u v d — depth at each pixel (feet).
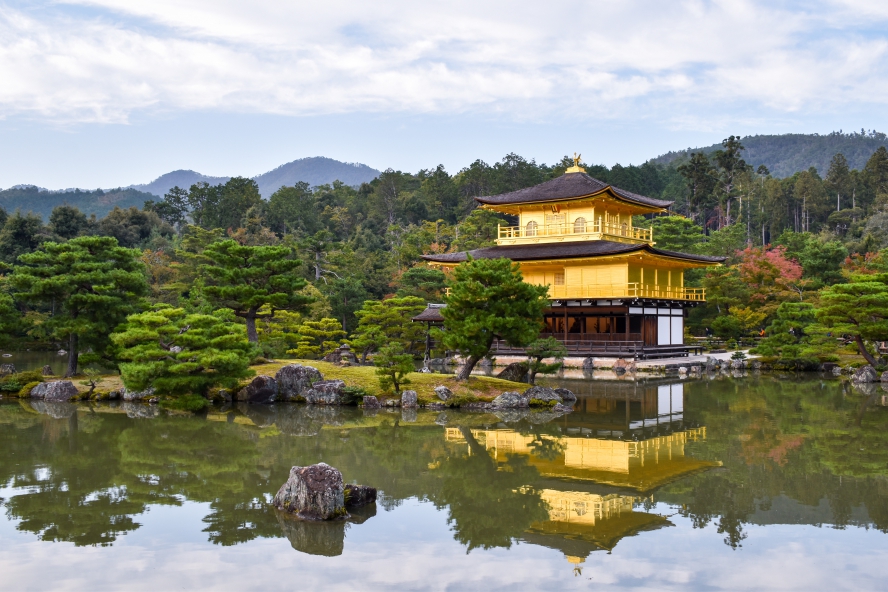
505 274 140.36
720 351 263.29
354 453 100.63
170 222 550.77
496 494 80.64
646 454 99.35
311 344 220.02
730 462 94.84
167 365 133.49
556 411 135.74
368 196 652.48
